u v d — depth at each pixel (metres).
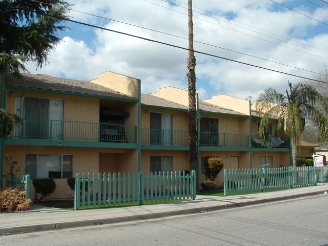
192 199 17.05
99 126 20.86
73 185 18.48
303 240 8.84
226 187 19.05
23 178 15.16
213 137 27.75
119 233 9.90
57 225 10.75
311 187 24.30
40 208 14.15
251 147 29.98
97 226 11.15
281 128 29.20
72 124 19.95
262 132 28.41
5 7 16.88
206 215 13.37
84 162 20.38
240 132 30.53
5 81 17.70
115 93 22.38
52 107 19.47
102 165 22.83
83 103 20.52
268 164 33.03
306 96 27.41
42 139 18.08
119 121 23.17
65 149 19.73
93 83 25.22
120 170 22.98
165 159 25.02
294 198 19.31
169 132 25.11
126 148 21.61
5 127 14.42
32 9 17.28
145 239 9.02
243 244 8.41
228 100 31.52
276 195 19.16
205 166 25.66
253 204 16.73
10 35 16.80
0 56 14.69
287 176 23.25
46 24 17.22
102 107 22.72
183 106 26.44
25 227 10.25
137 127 21.92
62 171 19.59
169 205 14.95
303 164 34.03
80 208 13.79
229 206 15.57
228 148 28.05
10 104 18.03
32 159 18.72
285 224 11.12
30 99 18.78
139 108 22.03
